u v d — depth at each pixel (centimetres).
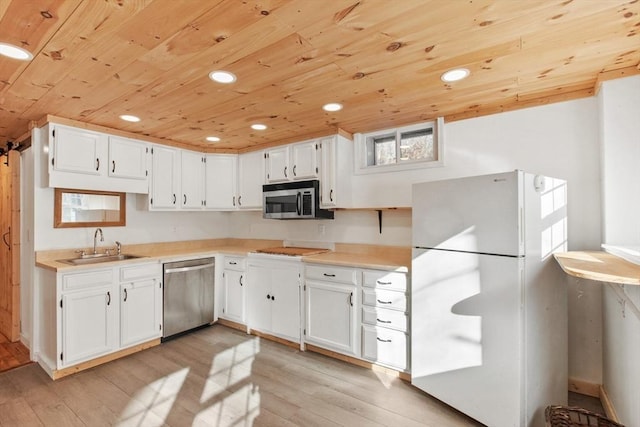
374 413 207
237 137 347
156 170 345
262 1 124
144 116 269
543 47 165
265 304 335
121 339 287
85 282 264
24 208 315
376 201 320
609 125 199
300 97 230
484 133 262
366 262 271
